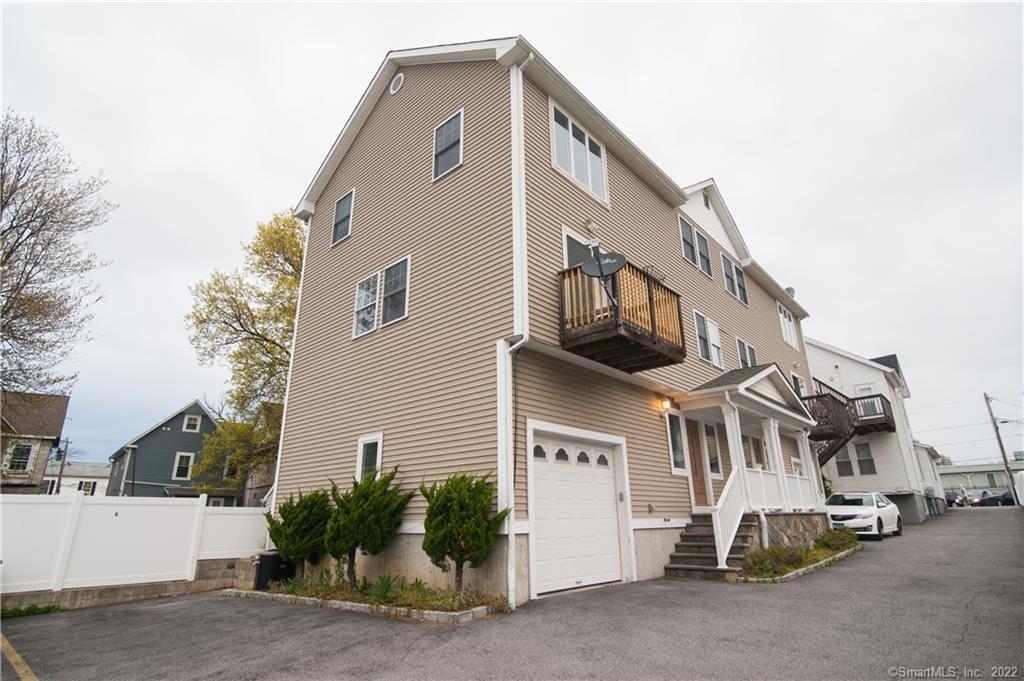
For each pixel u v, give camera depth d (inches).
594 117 419.2
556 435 327.0
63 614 311.6
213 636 232.4
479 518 259.0
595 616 237.6
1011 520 788.0
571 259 363.6
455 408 320.8
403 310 388.5
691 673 156.2
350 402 411.8
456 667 168.2
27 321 559.8
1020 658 160.9
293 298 856.9
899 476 959.6
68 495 347.6
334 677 163.6
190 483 1241.4
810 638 190.9
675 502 419.5
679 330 362.0
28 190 566.3
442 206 383.6
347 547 303.9
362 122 512.1
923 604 242.5
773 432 489.1
